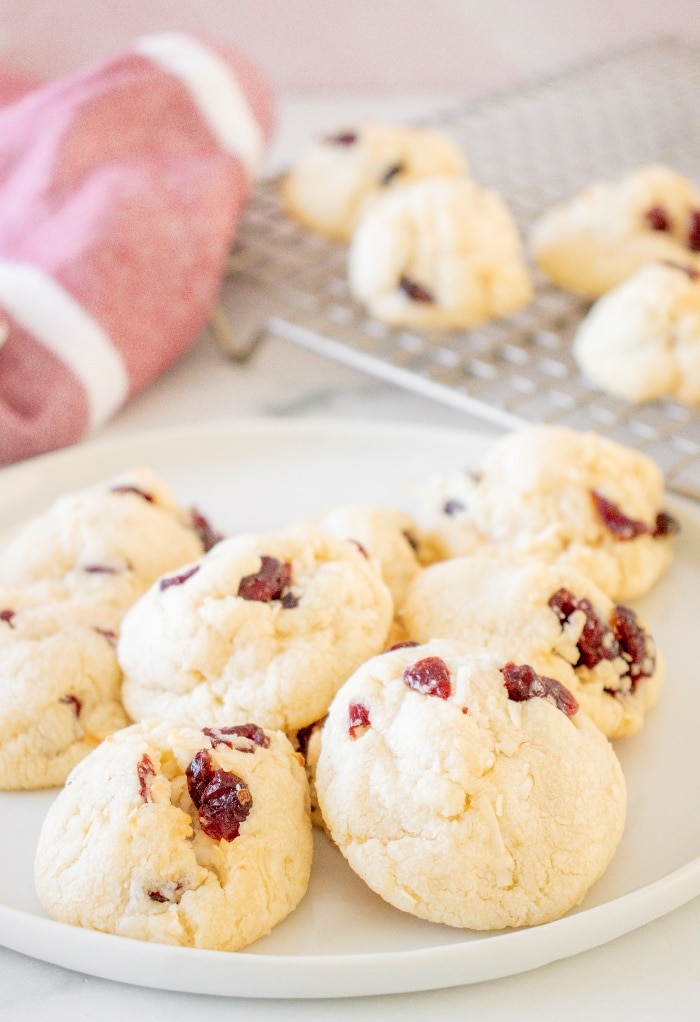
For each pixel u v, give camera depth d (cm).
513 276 47
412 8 72
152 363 45
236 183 48
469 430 45
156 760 31
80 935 29
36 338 42
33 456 42
